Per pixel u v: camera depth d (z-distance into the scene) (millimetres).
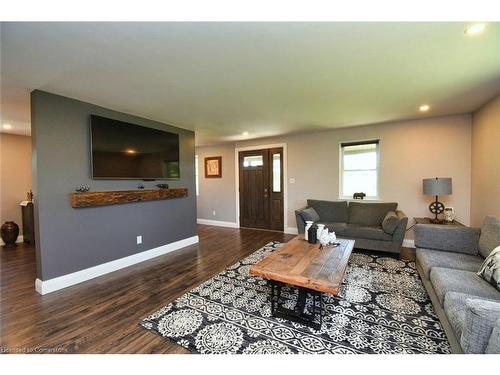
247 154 5898
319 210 4508
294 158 5223
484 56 1885
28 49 1686
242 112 3404
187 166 4504
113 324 1965
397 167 4156
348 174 4695
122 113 3357
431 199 3928
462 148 3680
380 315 2035
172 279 2885
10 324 1981
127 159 3375
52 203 2609
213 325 1932
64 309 2211
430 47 1748
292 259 2234
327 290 1704
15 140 4676
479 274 1858
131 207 3473
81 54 1775
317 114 3551
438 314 1820
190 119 3779
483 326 1070
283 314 2027
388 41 1664
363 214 4129
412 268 3082
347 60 1932
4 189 4555
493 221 2240
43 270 2535
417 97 2842
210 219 6590
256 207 5852
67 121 2734
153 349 1664
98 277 2977
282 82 2361
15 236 4531
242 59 1893
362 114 3580
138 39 1588
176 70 2070
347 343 1692
